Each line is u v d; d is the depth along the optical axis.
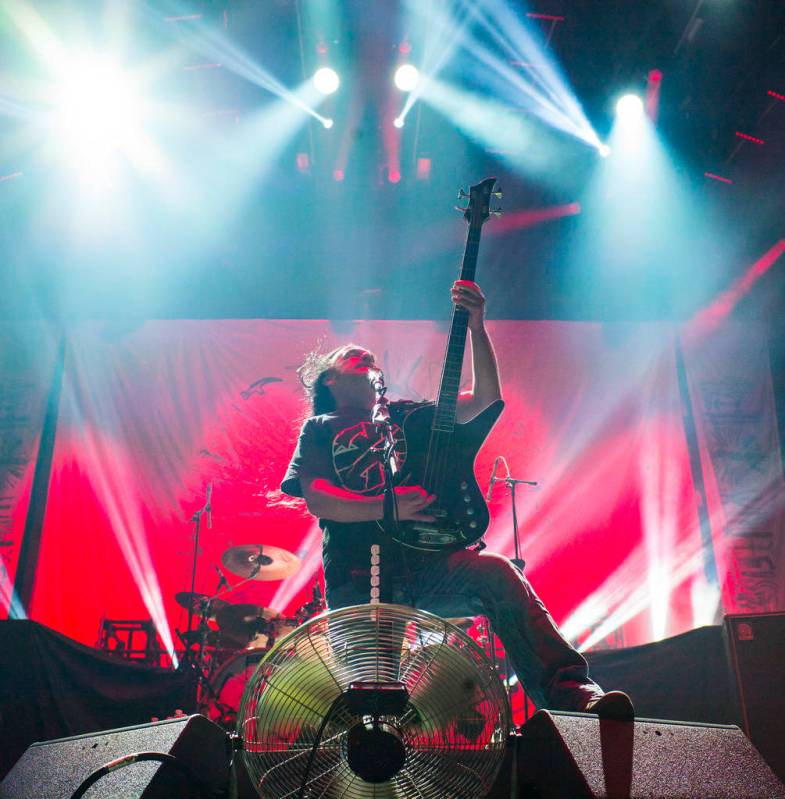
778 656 4.15
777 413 8.54
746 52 7.20
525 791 1.84
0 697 4.38
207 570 7.92
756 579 7.91
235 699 5.85
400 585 2.38
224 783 1.87
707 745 1.85
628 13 7.16
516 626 2.37
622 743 1.80
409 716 1.75
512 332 8.88
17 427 8.40
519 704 5.71
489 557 2.43
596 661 4.76
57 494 8.17
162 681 5.08
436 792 1.72
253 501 8.18
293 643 1.76
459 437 2.54
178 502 8.20
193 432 8.48
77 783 1.85
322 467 2.54
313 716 1.76
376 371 2.54
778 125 7.79
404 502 2.29
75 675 4.70
